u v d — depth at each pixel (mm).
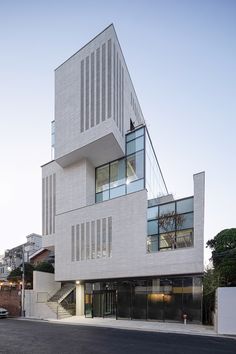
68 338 17859
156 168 42344
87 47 38906
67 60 41094
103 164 39375
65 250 37188
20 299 35281
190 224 28938
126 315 30922
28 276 47750
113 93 35469
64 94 40688
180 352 13914
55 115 41344
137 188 34406
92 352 13734
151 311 29344
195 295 27000
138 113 47438
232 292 20453
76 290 36781
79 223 36500
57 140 40344
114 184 37500
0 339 17484
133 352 13820
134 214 31797
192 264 27047
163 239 30406
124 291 31625
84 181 38188
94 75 37500
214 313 23406
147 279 30281
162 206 31250
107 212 34094
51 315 32938
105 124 34969
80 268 35094
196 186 28375
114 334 19812
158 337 18594
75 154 38438
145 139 35281
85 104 37781
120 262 31812
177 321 27469
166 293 28719
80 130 37688
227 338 18547
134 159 35750
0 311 33125
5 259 76750
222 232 32062
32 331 21141
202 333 20391
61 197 40562
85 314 34344
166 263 28609
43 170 46531
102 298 33438
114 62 36500
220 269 26750
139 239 30938
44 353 13484
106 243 33438
